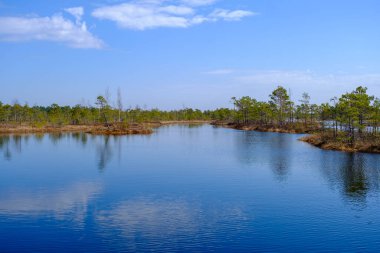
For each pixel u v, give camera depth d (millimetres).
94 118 142750
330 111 78000
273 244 20281
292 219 24516
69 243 20375
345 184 34625
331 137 68500
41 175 39938
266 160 50000
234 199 29625
